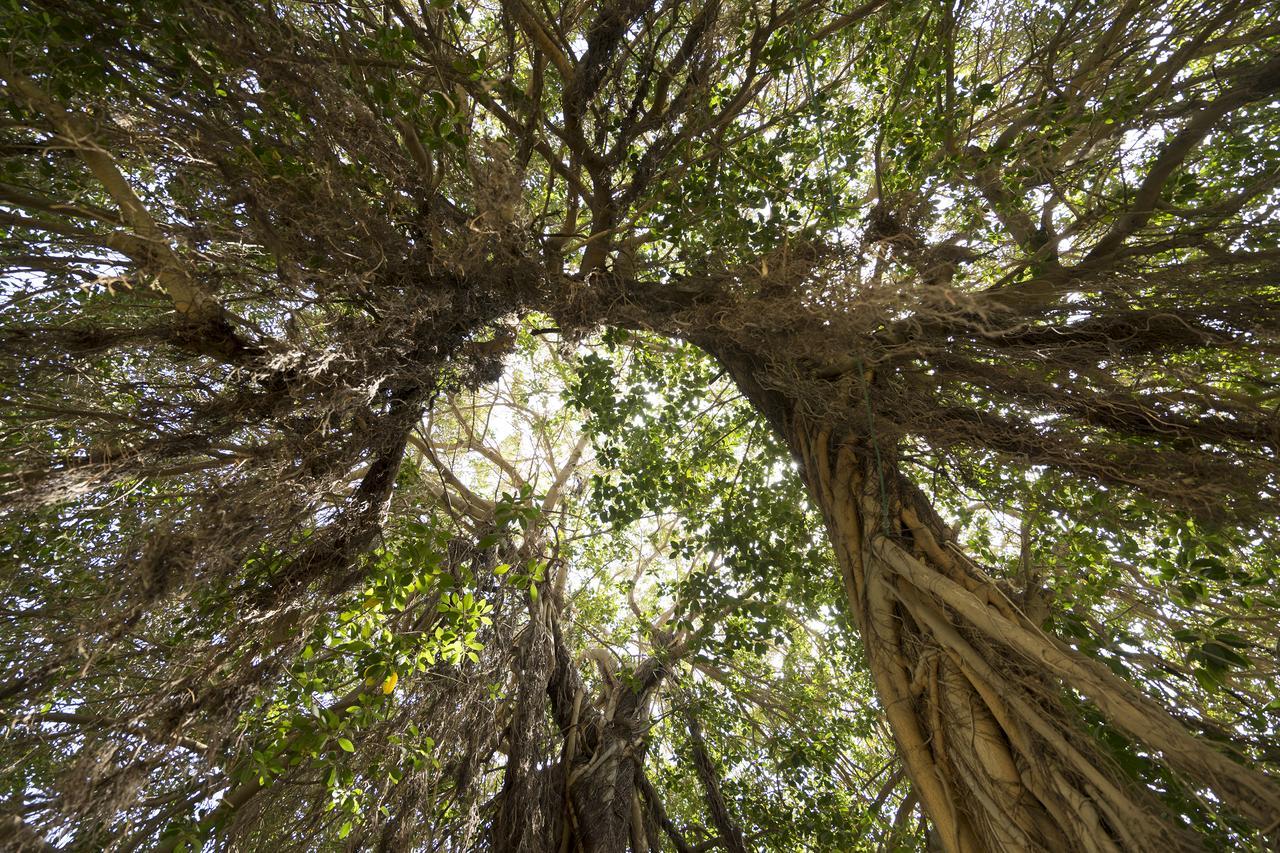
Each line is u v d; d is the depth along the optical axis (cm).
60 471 264
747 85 492
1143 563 431
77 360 295
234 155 336
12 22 282
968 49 609
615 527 610
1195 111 425
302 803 447
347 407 309
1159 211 399
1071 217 546
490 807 524
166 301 362
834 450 396
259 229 312
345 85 363
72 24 290
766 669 754
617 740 583
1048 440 358
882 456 374
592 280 442
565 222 533
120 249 282
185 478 400
